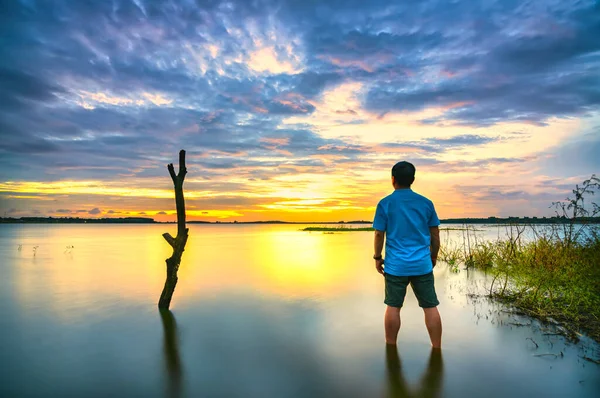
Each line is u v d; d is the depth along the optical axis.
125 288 7.83
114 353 3.96
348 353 3.88
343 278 9.03
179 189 6.27
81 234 44.72
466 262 10.34
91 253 16.70
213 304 6.23
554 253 8.26
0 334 4.62
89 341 4.35
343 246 21.41
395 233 3.88
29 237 34.72
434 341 3.90
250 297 6.79
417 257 3.81
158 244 23.80
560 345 3.97
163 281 8.71
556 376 3.24
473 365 3.50
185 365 3.62
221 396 2.97
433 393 2.97
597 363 3.48
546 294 6.10
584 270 6.61
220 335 4.55
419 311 5.48
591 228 8.09
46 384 3.21
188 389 3.10
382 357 3.75
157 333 4.65
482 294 6.55
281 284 8.18
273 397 2.94
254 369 3.50
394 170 3.97
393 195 3.93
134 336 4.53
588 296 5.27
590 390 2.98
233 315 5.50
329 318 5.30
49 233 47.81
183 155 6.41
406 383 3.16
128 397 2.97
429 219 3.84
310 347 4.08
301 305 6.12
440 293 6.68
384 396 2.94
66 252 17.28
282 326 4.91
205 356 3.85
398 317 4.00
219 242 26.58
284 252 17.05
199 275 9.59
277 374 3.38
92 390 3.10
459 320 4.95
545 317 4.91
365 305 6.12
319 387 3.11
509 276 8.12
